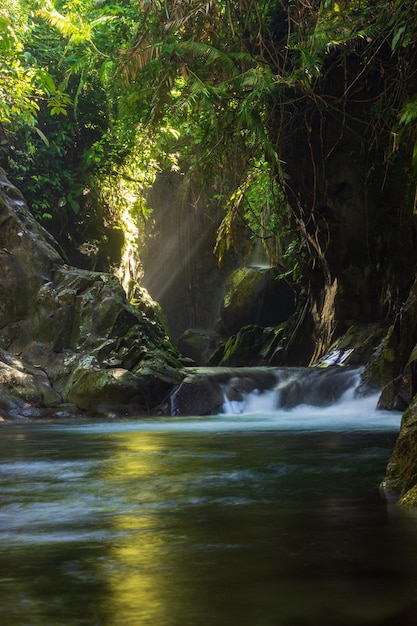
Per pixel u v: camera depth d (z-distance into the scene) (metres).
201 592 2.26
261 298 25.70
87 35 14.32
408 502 3.71
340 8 11.87
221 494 4.11
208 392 13.56
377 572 2.46
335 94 14.38
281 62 13.78
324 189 15.58
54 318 14.09
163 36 12.25
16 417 12.30
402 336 12.49
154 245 28.16
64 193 19.03
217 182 19.78
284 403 13.96
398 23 11.07
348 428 9.23
